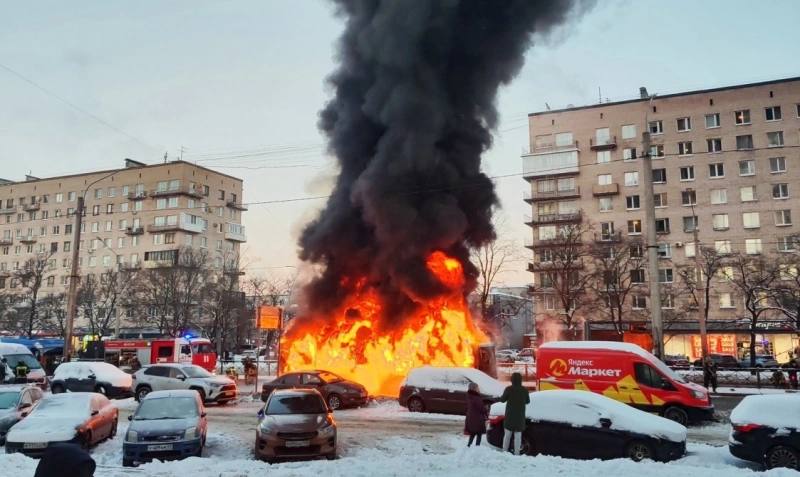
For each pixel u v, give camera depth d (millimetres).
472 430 12656
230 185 88812
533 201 64750
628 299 56906
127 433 12523
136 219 82000
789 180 55375
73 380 26172
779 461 10750
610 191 61344
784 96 56594
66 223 86250
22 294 70562
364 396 22031
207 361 43000
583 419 12078
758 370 29438
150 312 61250
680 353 54344
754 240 55688
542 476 9047
